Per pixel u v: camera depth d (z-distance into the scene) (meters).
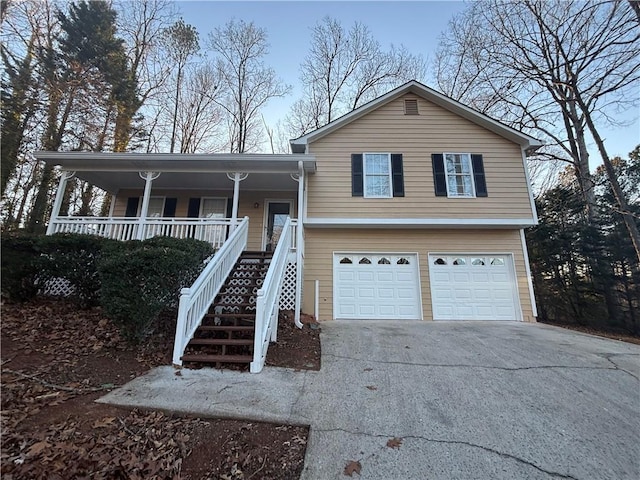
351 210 8.92
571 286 12.50
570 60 11.22
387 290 8.80
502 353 5.27
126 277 4.54
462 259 9.00
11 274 5.54
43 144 13.02
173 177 9.25
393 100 9.85
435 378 4.14
